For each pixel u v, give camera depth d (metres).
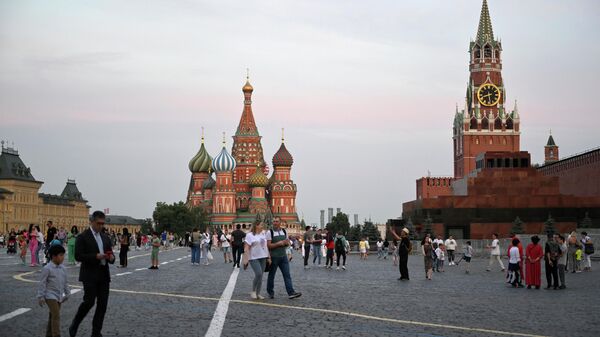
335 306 24.30
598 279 42.38
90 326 19.06
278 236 27.14
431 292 31.09
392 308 23.94
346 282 37.19
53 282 16.58
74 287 30.83
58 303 16.64
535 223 131.75
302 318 20.92
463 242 92.06
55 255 16.64
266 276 41.72
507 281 37.53
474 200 133.00
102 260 17.34
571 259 50.97
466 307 24.64
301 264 61.88
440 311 23.27
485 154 142.00
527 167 139.75
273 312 22.34
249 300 26.02
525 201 132.38
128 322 19.77
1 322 19.62
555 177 134.88
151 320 20.17
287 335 17.59
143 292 28.89
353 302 25.81
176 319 20.39
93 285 17.25
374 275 44.41
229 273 43.16
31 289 29.72
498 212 132.62
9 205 198.50
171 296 27.19
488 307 24.75
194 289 30.66
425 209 134.12
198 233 56.91
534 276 34.19
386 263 66.69
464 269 54.88
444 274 47.41
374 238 126.62
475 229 132.00
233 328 18.70
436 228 133.12
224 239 62.44
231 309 23.02
